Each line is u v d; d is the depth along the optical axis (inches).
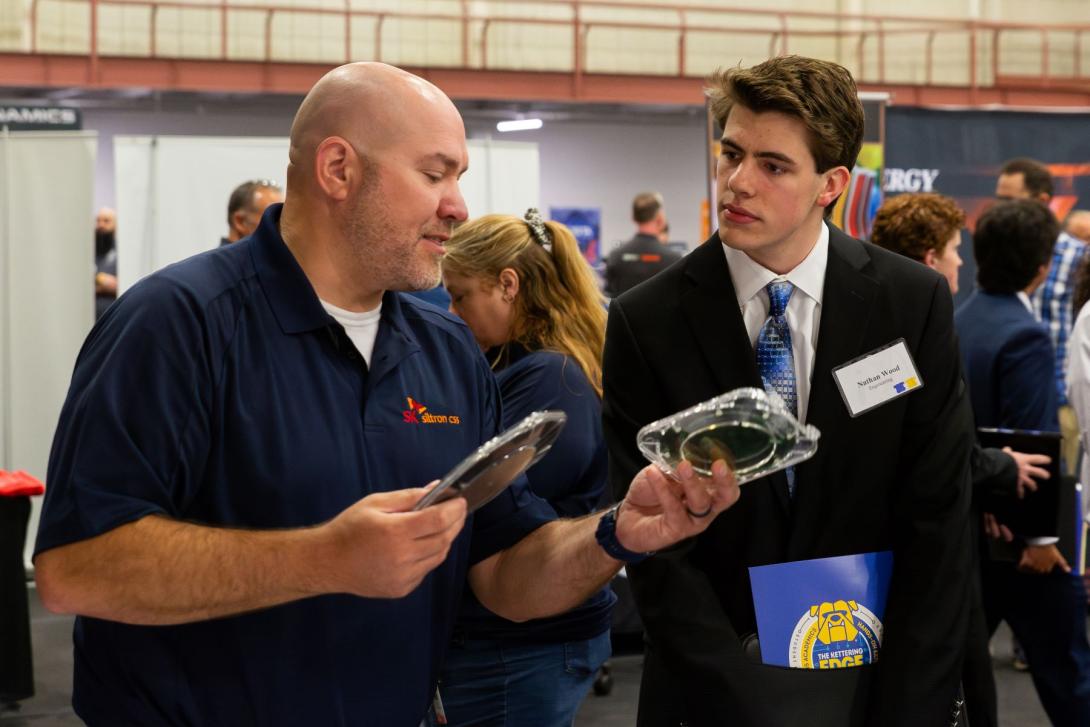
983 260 121.3
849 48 547.8
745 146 64.6
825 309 67.4
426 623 57.6
